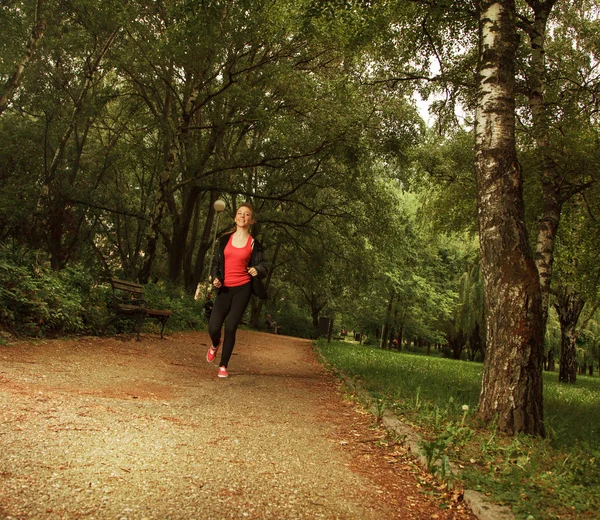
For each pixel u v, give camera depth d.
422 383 7.48
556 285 17.14
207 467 2.83
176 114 18.03
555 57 11.31
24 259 8.52
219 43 13.13
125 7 13.37
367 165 18.27
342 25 10.48
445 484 3.04
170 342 9.90
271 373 7.77
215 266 6.24
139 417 3.73
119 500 2.23
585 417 6.66
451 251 33.72
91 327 8.57
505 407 4.54
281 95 16.95
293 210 23.12
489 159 5.05
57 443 2.86
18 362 5.17
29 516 1.96
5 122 19.58
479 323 27.89
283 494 2.60
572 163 9.30
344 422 4.68
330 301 35.31
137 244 24.50
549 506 2.64
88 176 21.81
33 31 14.38
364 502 2.66
